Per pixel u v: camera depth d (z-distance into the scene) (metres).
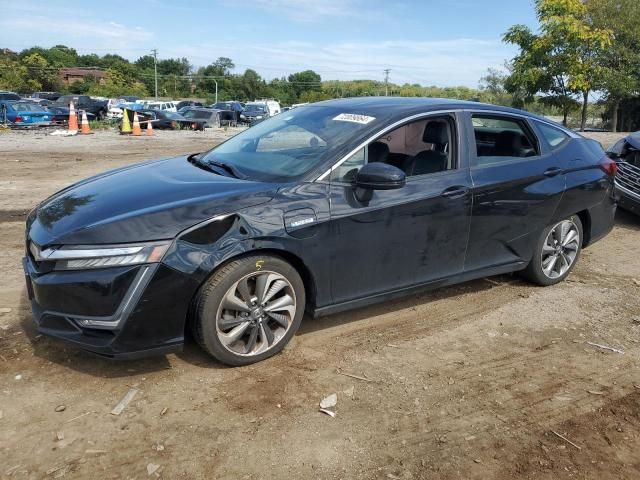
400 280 4.14
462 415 3.25
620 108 28.50
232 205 3.41
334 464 2.80
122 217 3.24
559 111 26.19
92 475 2.65
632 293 5.20
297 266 3.74
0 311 4.19
